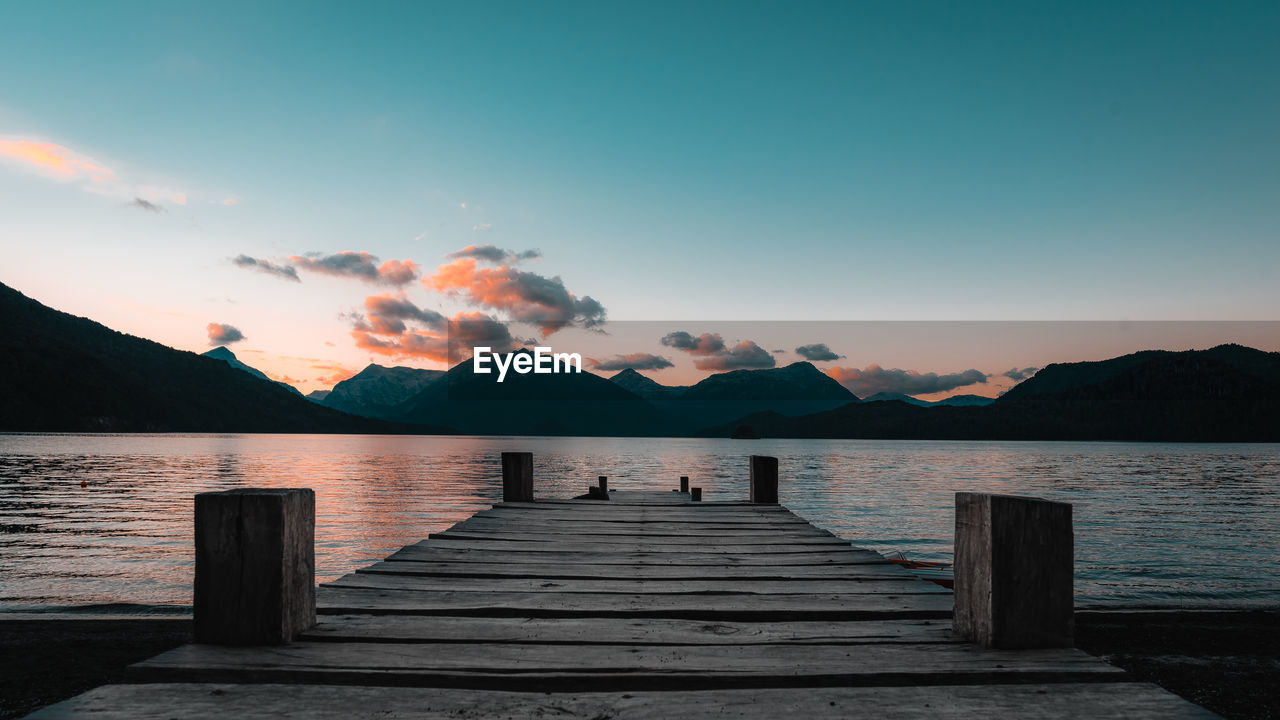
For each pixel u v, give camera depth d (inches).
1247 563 575.5
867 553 244.7
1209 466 2719.0
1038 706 101.2
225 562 123.5
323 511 962.7
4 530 740.7
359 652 121.5
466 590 179.8
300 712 97.2
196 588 122.9
